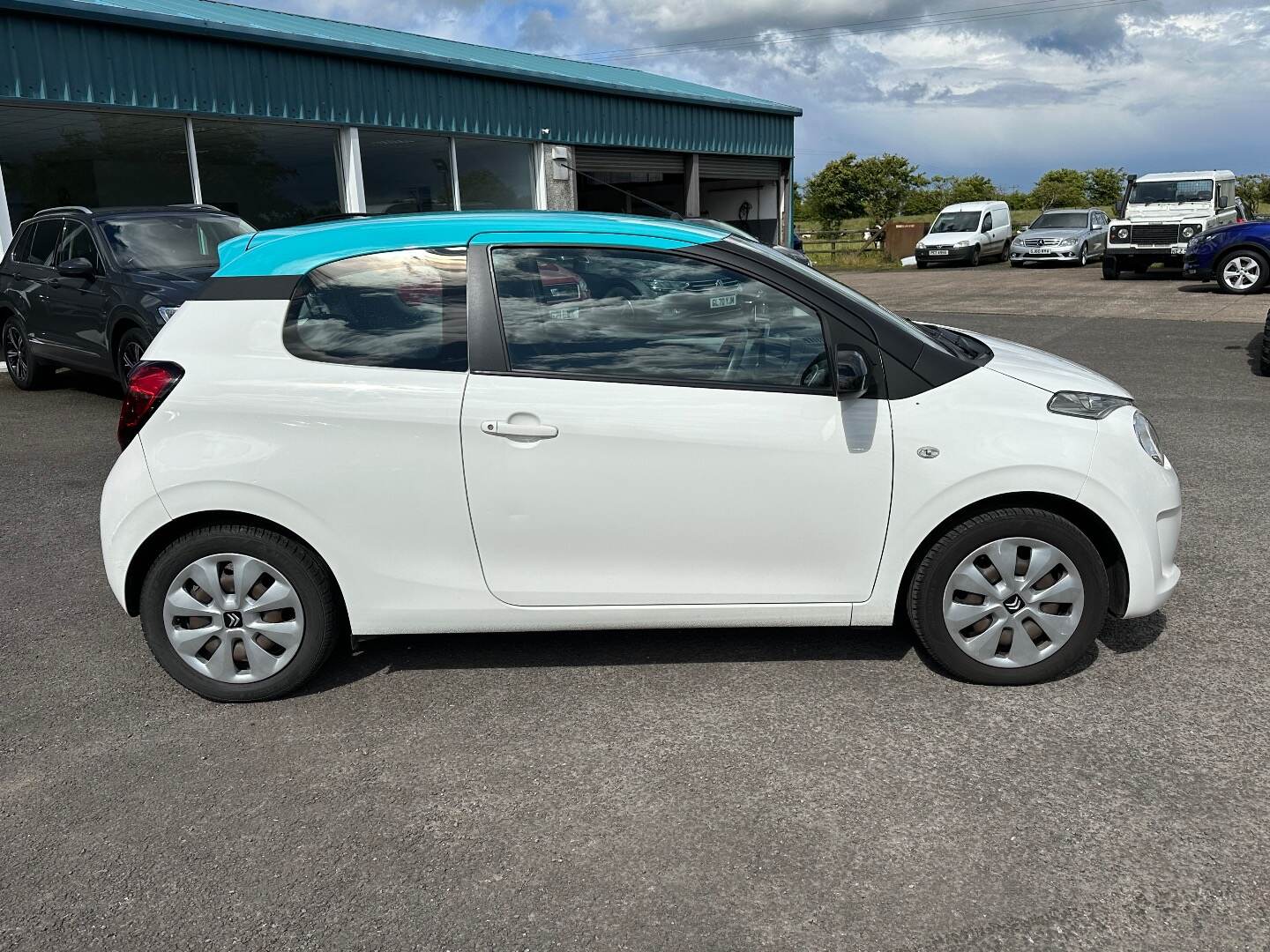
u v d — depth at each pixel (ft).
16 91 35.47
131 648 13.34
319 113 46.19
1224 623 13.11
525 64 63.98
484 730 10.92
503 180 57.98
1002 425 10.96
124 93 38.65
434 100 51.93
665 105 69.46
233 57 42.32
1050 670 11.43
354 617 11.44
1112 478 10.96
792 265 11.23
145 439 11.18
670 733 10.73
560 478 10.97
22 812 9.61
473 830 9.13
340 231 11.44
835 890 8.17
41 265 31.17
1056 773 9.75
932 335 12.66
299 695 11.85
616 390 10.95
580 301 11.09
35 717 11.47
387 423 10.94
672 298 11.04
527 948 7.62
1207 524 17.24
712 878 8.37
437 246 11.21
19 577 16.10
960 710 11.03
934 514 11.04
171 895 8.37
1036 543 11.14
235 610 11.44
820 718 10.92
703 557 11.25
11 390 33.60
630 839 8.93
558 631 12.44
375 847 8.93
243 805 9.63
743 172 80.84
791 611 11.49
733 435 10.89
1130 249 72.38
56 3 35.83
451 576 11.32
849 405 10.96
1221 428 24.79
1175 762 9.89
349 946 7.71
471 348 11.05
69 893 8.41
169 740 10.90
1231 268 59.47
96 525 18.76
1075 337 42.32
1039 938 7.56
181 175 41.68
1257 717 10.71
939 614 11.35
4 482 21.86
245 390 11.07
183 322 11.48
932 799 9.39
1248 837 8.68
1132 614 11.41
